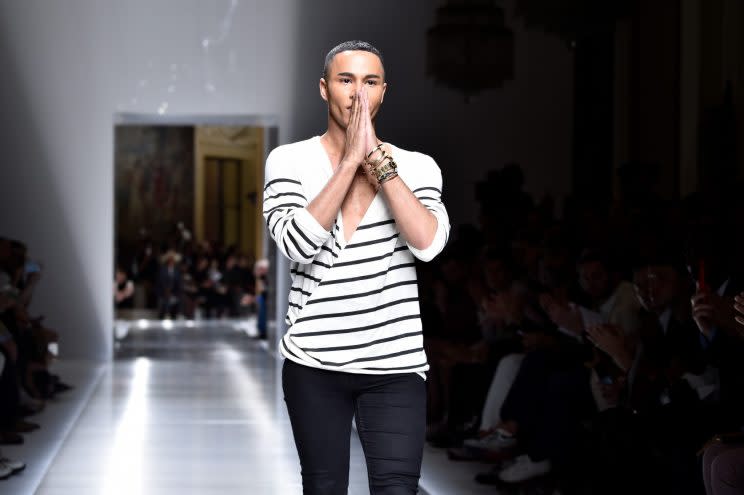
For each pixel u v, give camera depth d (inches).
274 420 431.8
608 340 258.7
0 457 328.5
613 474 243.6
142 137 1493.6
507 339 351.3
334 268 148.1
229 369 633.0
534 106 637.3
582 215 483.8
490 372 354.3
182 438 387.5
